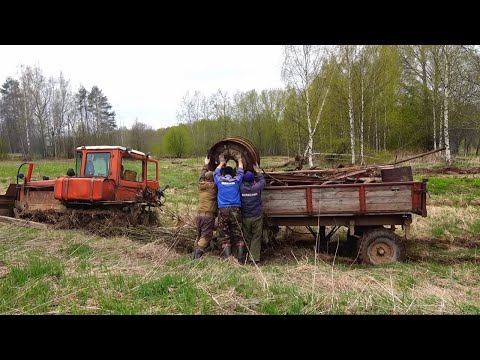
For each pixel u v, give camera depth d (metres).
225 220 7.63
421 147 36.56
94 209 10.07
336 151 29.58
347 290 5.35
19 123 56.66
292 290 5.25
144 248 7.90
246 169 8.14
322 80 26.06
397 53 34.38
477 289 5.77
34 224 9.91
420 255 7.89
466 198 13.77
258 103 56.66
